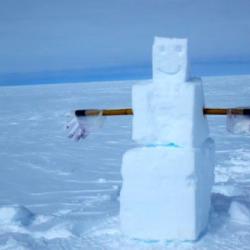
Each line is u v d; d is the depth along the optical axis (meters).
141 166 3.30
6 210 4.31
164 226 3.29
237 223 3.64
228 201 4.28
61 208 5.25
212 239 3.33
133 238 3.39
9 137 13.55
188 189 3.21
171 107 3.20
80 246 3.38
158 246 3.26
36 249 3.36
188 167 3.19
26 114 22.08
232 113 3.20
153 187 3.28
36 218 4.32
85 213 4.46
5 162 9.27
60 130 14.62
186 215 3.23
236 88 36.59
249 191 5.14
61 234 3.68
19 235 3.75
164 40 3.18
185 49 3.15
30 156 9.85
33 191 6.52
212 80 62.78
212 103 20.66
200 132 3.34
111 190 6.13
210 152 3.62
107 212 4.39
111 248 3.29
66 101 31.66
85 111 3.47
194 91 3.13
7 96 45.59
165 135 3.25
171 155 3.23
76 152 10.02
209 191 3.62
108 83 83.38
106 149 10.19
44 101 33.50
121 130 13.51
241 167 7.05
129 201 3.36
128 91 44.06
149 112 3.25
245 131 3.18
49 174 7.75
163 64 3.19
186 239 3.26
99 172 7.64
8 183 7.23
